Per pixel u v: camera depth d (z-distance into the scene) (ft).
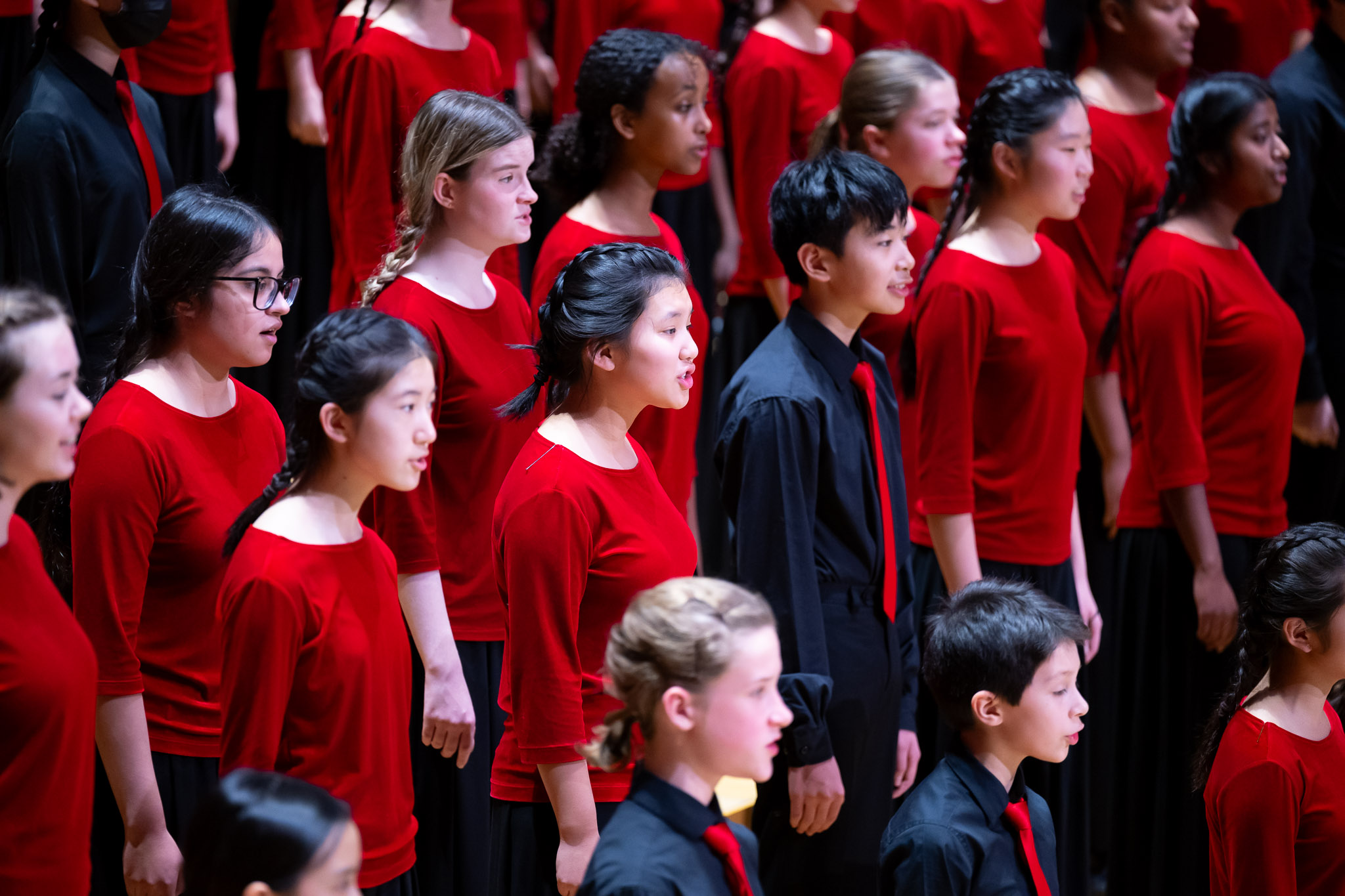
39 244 32.76
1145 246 43.16
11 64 41.98
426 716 29.45
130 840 25.70
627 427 28.43
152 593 27.04
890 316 41.93
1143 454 43.42
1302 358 48.19
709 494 53.47
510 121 32.12
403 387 23.67
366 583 24.14
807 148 45.55
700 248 57.36
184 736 27.20
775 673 21.24
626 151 39.99
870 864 32.89
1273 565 30.83
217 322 27.07
